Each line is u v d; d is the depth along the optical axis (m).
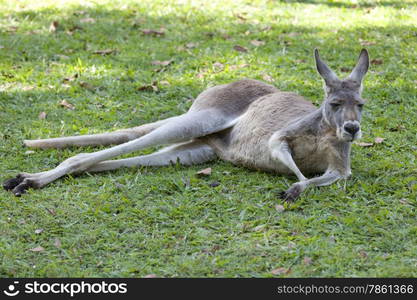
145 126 6.77
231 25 10.39
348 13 11.05
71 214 5.41
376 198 5.68
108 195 5.72
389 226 5.23
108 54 9.23
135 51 9.30
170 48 9.43
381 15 10.91
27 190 5.77
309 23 10.50
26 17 10.32
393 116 7.55
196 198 5.72
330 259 4.74
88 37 9.73
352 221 5.23
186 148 6.62
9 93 7.94
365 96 8.02
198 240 5.05
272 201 5.63
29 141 6.64
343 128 5.58
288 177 6.14
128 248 4.98
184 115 6.66
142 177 6.11
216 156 6.74
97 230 5.18
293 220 5.28
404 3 11.57
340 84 5.76
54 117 7.48
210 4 11.33
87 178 6.09
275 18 10.75
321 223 5.25
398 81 8.38
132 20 10.43
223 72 8.70
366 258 4.77
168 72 8.73
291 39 9.77
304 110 6.29
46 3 11.10
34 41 9.48
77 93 8.07
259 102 6.62
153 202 5.67
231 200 5.66
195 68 8.84
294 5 11.45
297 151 6.02
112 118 7.47
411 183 5.95
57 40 9.55
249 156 6.36
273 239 5.04
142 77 8.51
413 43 9.70
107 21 10.38
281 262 4.77
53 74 8.51
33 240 5.06
